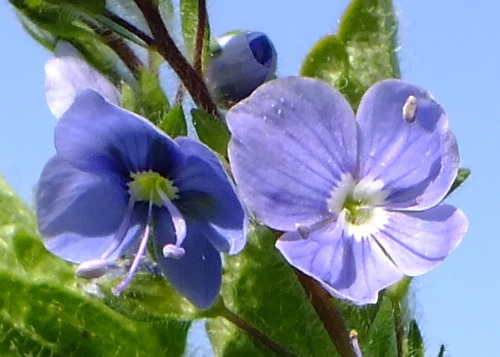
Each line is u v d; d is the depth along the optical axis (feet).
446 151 0.20
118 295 0.20
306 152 0.20
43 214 0.20
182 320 0.21
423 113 0.20
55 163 0.20
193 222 0.20
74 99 0.20
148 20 0.21
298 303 0.22
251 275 0.22
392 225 0.21
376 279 0.20
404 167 0.21
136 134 0.20
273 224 0.20
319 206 0.20
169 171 0.21
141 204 0.21
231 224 0.20
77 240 0.21
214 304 0.21
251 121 0.20
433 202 0.20
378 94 0.20
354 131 0.20
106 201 0.21
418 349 0.21
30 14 0.22
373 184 0.21
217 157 0.20
